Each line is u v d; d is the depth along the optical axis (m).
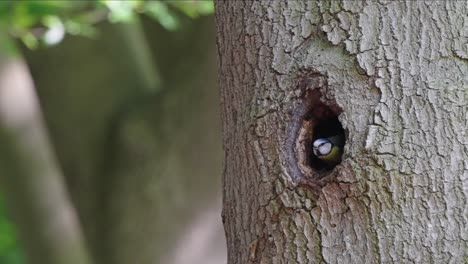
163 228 3.52
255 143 1.34
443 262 1.26
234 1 1.41
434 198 1.27
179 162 3.50
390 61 1.30
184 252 3.53
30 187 3.40
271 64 1.35
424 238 1.26
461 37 1.29
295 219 1.30
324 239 1.29
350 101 1.29
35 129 3.42
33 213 3.42
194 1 3.40
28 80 3.44
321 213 1.29
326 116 1.32
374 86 1.29
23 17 3.18
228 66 1.41
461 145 1.27
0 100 3.35
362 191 1.28
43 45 3.53
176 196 3.50
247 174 1.35
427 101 1.28
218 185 3.54
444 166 1.27
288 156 1.32
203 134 3.48
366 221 1.28
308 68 1.32
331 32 1.32
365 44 1.31
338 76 1.30
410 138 1.28
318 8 1.34
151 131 3.56
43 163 3.43
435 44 1.30
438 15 1.30
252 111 1.35
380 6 1.31
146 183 3.52
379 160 1.27
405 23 1.30
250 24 1.38
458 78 1.29
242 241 1.36
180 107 3.53
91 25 3.53
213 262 3.58
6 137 3.35
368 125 1.28
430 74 1.29
